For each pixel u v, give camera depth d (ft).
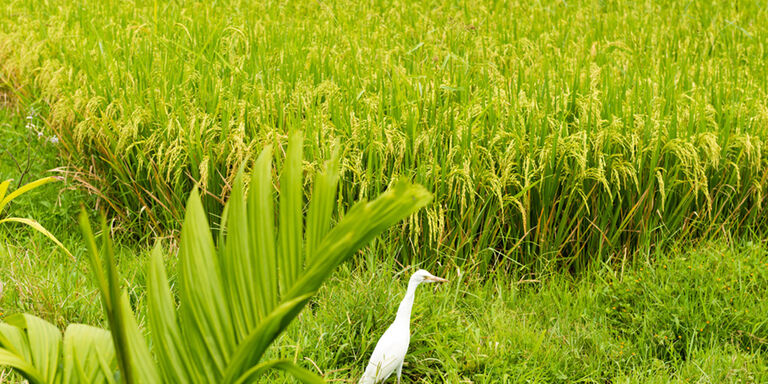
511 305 16.89
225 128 18.72
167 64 23.06
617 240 18.62
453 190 17.69
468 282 17.30
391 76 22.74
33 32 29.86
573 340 15.51
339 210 16.98
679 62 26.32
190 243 7.26
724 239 18.80
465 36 28.09
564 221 17.84
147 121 19.90
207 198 18.78
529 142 18.17
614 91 20.95
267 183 7.07
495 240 18.20
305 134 18.25
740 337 15.56
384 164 17.54
